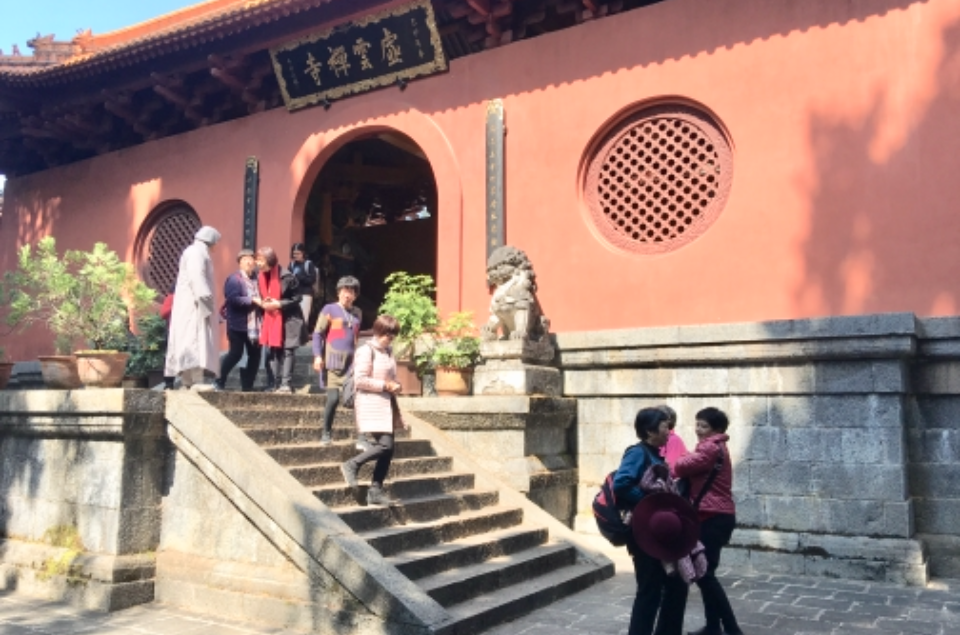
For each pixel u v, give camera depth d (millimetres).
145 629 5961
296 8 11320
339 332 7836
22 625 6102
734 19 9391
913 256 8141
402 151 17719
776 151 8969
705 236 9297
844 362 8102
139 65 13172
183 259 8062
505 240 10578
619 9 10336
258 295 9281
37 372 13891
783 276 8773
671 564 4469
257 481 6230
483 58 11109
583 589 7227
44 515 7316
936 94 8219
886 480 7797
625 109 9969
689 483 5598
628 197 10203
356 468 6723
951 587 7406
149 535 6852
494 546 7074
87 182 15062
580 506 9539
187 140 13930
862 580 7707
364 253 18938
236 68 12773
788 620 6258
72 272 14789
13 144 15906
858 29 8688
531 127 10609
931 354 7953
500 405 8719
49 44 16000
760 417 8531
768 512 8336
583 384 9688
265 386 11398
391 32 11375
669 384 9102
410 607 5336
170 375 7918
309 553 5852
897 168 8320
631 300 9664
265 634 5781
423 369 10320
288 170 12688
